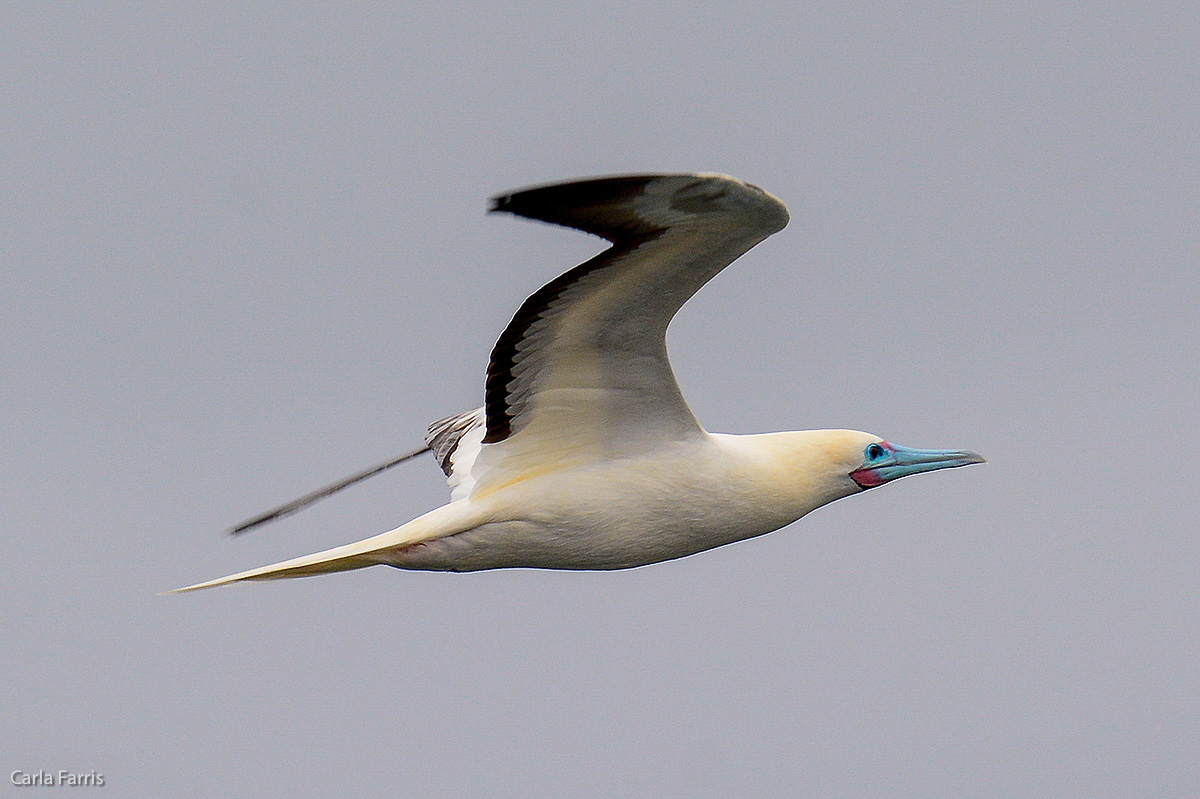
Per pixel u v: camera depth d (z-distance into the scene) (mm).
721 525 14914
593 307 13062
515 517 14414
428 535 14445
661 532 14719
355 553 14422
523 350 13555
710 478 14688
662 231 11883
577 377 13906
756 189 11367
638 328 13352
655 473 14492
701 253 12258
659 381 14023
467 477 16312
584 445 14414
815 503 15656
